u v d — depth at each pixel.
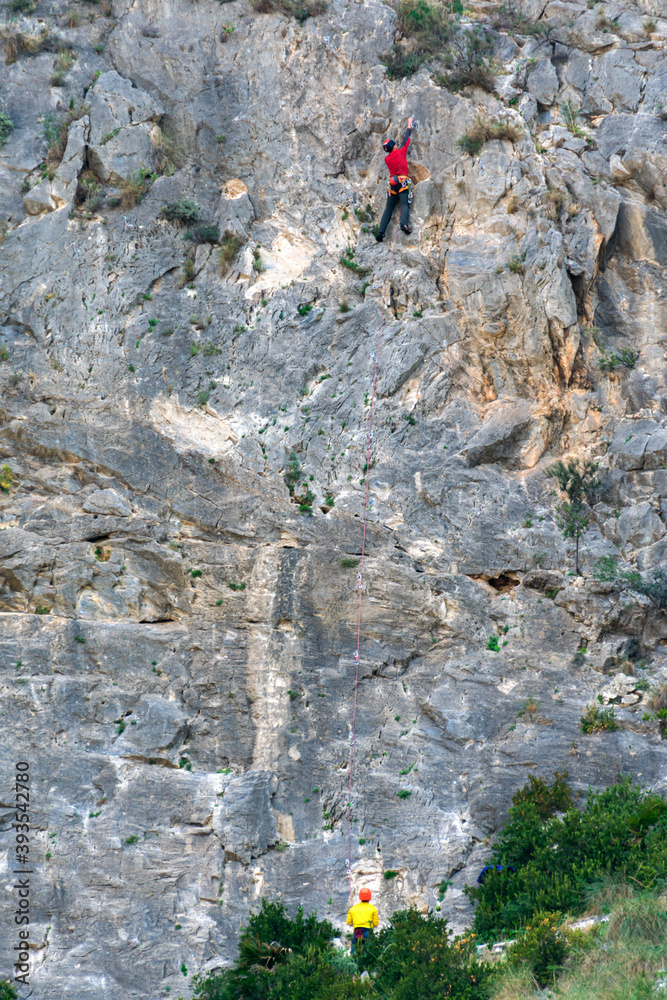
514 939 11.24
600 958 10.03
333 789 13.95
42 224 17.53
